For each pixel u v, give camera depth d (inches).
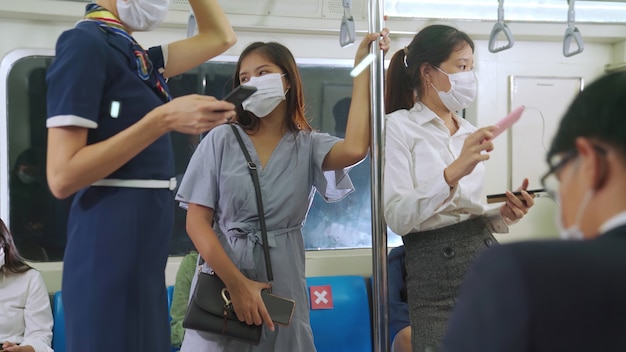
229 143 71.7
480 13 97.0
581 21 102.4
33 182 123.6
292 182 71.7
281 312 66.9
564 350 25.9
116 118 51.4
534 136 126.3
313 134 76.3
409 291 72.9
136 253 52.0
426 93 74.7
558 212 30.4
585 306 25.9
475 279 28.6
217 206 72.4
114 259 51.1
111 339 51.1
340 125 135.3
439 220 70.2
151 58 61.0
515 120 63.9
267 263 69.0
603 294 25.9
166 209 55.3
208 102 48.9
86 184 48.2
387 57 116.3
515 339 26.2
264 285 67.8
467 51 73.2
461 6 95.4
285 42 131.1
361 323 122.0
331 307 121.0
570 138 28.9
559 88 135.1
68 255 52.7
